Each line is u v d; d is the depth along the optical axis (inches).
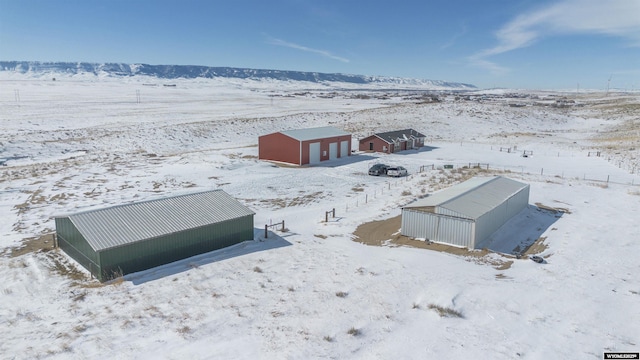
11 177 1689.2
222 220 983.6
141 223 918.4
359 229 1133.7
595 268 826.8
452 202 1053.2
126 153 2317.9
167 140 2716.5
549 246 989.8
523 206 1279.5
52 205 1330.0
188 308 677.3
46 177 1699.1
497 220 1097.4
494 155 2372.0
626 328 588.7
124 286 776.9
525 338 564.1
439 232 1023.6
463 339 563.5
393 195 1477.6
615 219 1167.0
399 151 2517.2
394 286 746.8
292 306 677.9
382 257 908.0
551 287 735.7
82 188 1537.9
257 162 2082.9
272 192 1533.0
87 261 853.2
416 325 607.5
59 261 911.7
